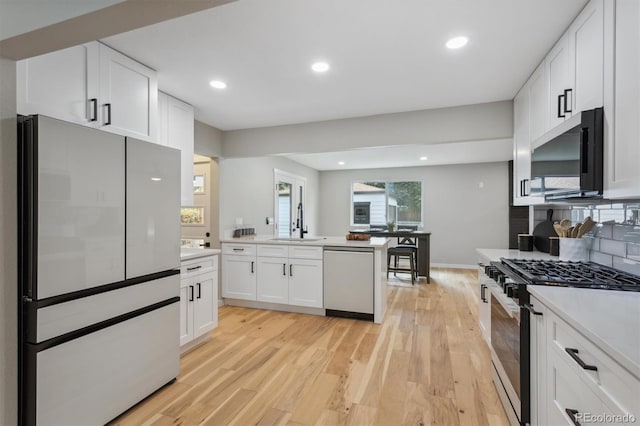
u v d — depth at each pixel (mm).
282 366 2449
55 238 1511
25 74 1608
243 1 1592
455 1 1601
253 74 2471
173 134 2938
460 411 1893
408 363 2494
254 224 4887
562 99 1901
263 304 3955
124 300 1859
